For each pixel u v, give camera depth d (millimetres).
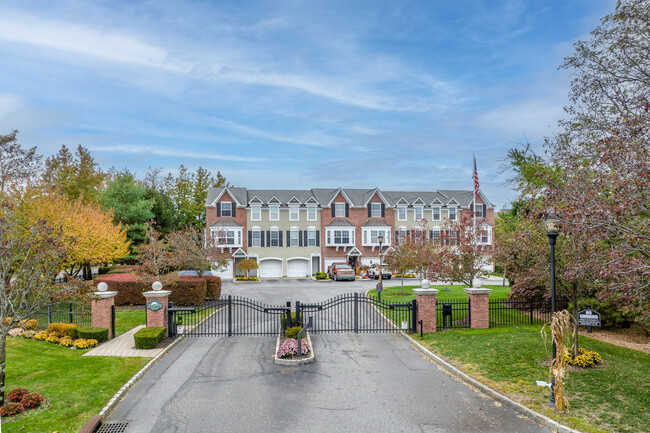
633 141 10391
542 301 20062
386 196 55594
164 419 9836
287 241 51344
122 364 13711
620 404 9953
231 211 50156
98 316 17281
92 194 47312
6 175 35531
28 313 11359
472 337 16547
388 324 20062
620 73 15234
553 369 9984
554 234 10992
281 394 11359
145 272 25703
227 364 14023
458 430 9188
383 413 10117
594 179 11375
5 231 11680
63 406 10328
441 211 54062
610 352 14523
